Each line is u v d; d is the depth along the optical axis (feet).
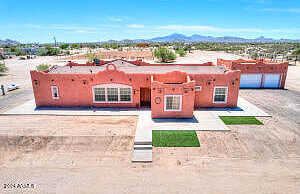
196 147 44.37
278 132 51.47
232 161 39.40
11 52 332.39
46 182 33.73
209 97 68.80
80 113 63.77
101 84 67.10
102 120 58.70
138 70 79.05
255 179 34.55
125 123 56.70
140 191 31.91
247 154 41.75
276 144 45.68
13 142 46.24
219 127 53.83
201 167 37.65
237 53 332.60
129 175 35.55
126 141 47.09
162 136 48.88
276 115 63.00
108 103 69.21
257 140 47.44
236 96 68.85
